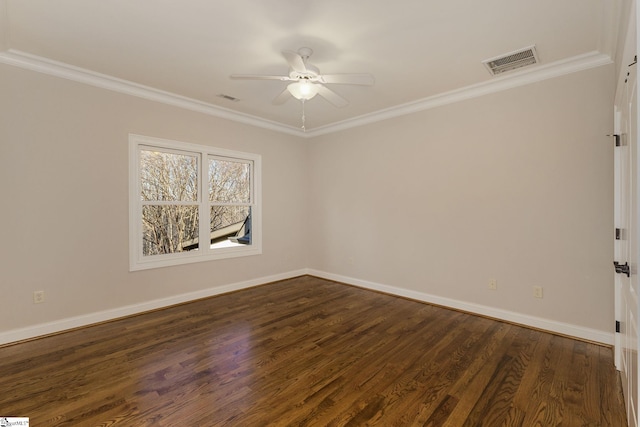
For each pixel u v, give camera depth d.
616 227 2.31
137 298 3.47
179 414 1.80
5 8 2.06
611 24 2.19
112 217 3.29
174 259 3.78
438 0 1.99
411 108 3.92
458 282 3.57
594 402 1.90
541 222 2.99
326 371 2.26
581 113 2.76
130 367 2.31
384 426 1.71
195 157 4.03
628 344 1.75
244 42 2.50
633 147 1.53
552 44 2.50
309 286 4.64
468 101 3.45
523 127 3.08
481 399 1.94
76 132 3.05
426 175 3.82
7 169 2.70
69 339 2.80
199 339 2.80
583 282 2.77
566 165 2.84
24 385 2.07
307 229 5.39
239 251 4.45
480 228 3.38
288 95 2.82
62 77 2.96
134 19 2.20
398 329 3.03
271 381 2.13
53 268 2.93
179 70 3.01
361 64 2.86
